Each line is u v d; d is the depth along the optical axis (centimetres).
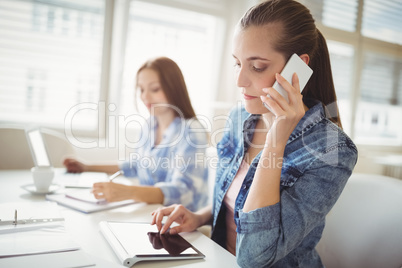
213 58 242
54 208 89
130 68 216
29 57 190
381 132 258
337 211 96
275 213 64
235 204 80
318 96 79
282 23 69
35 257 57
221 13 235
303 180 67
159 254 62
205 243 74
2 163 157
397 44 259
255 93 73
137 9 212
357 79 246
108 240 68
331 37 232
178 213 80
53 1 192
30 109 194
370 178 94
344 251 92
